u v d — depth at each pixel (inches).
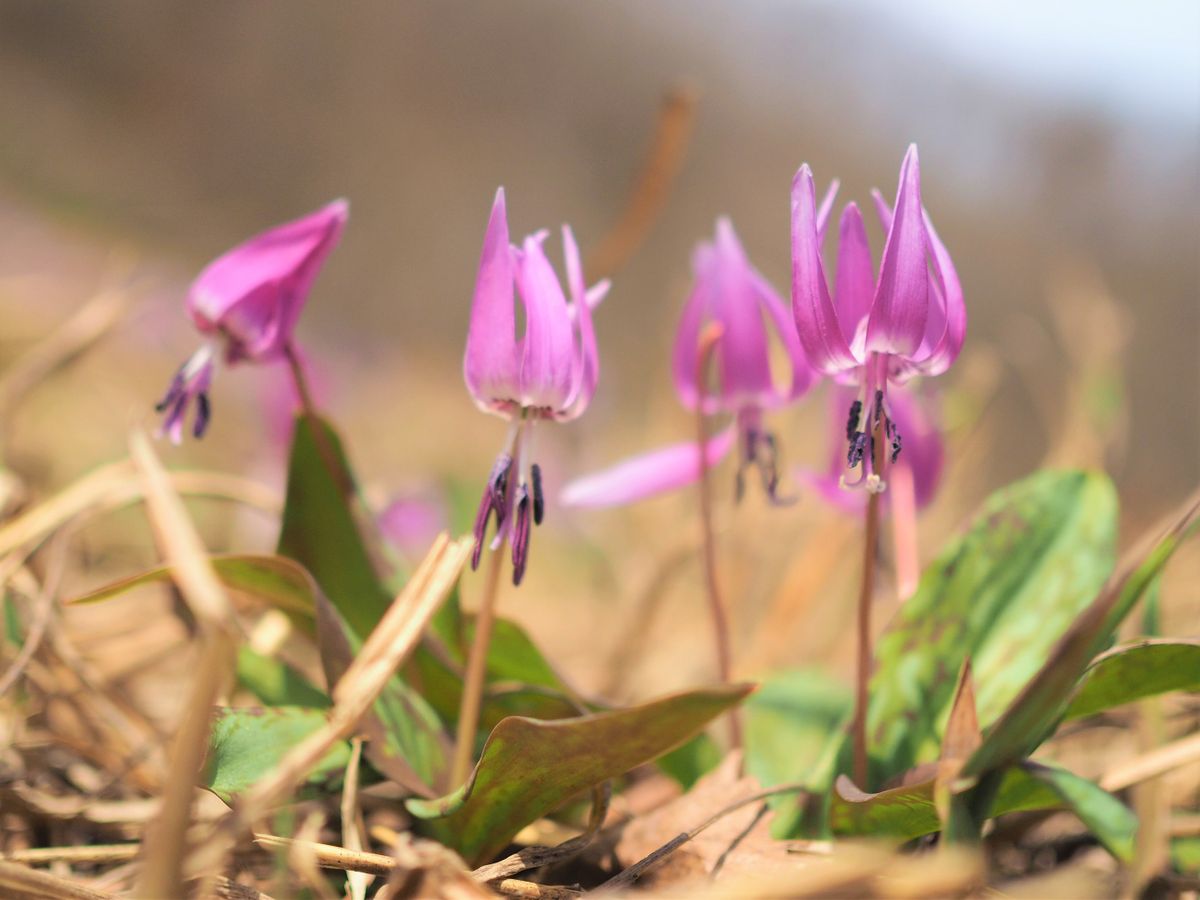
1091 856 19.3
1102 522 19.2
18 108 125.6
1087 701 17.8
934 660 19.0
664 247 121.1
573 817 19.3
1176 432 122.7
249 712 17.5
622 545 36.8
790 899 15.5
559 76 165.8
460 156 154.3
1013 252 160.2
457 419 65.8
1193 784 20.1
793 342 19.2
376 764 17.6
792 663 29.3
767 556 32.6
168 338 50.1
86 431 36.8
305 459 19.6
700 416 20.0
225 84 145.6
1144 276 160.6
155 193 122.5
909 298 17.1
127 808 19.0
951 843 16.2
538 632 34.1
